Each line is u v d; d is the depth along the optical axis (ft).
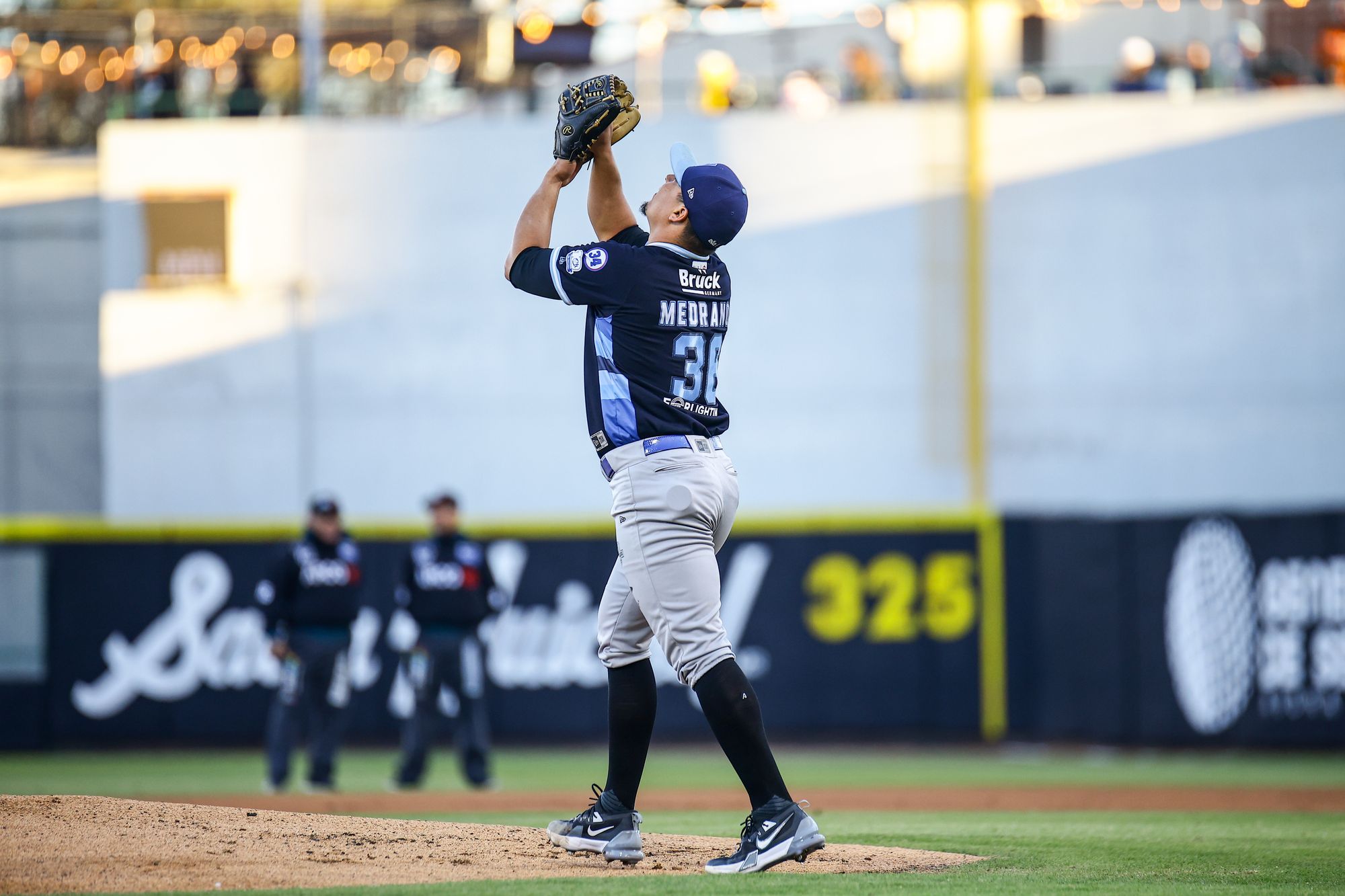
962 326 187.73
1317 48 194.59
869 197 188.75
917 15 192.24
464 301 189.57
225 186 189.78
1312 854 56.54
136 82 199.21
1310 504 183.01
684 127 189.37
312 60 190.90
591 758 147.54
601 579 156.97
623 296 44.50
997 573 153.58
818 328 188.96
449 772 131.23
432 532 155.43
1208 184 185.06
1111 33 195.83
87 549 156.46
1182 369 185.47
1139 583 146.10
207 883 42.68
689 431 45.37
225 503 188.14
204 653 155.12
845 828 68.59
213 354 188.85
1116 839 62.28
